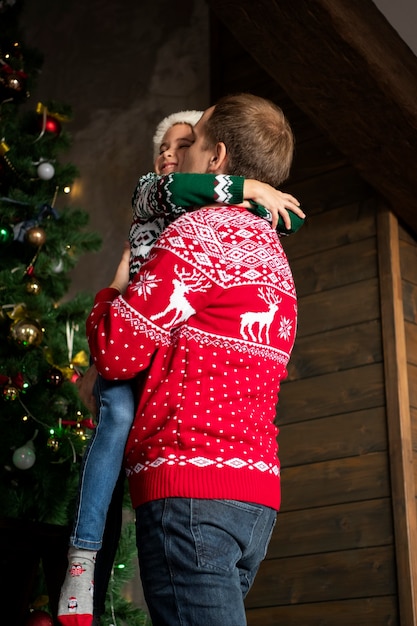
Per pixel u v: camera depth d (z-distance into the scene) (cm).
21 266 343
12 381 307
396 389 361
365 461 362
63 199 563
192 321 152
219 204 166
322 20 307
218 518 143
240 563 151
